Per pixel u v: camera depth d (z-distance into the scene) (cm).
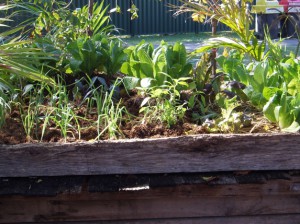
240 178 198
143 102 222
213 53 294
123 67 258
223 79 272
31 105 238
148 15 1323
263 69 235
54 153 194
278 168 199
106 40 282
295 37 835
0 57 213
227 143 196
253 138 196
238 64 257
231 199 204
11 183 196
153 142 194
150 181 195
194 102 243
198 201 203
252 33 300
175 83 242
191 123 226
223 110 221
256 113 238
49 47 276
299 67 232
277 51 281
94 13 356
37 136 211
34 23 330
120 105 242
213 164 197
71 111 217
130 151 195
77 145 194
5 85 232
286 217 208
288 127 208
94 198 199
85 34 333
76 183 195
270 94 216
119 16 1288
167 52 253
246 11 310
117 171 196
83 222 204
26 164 195
